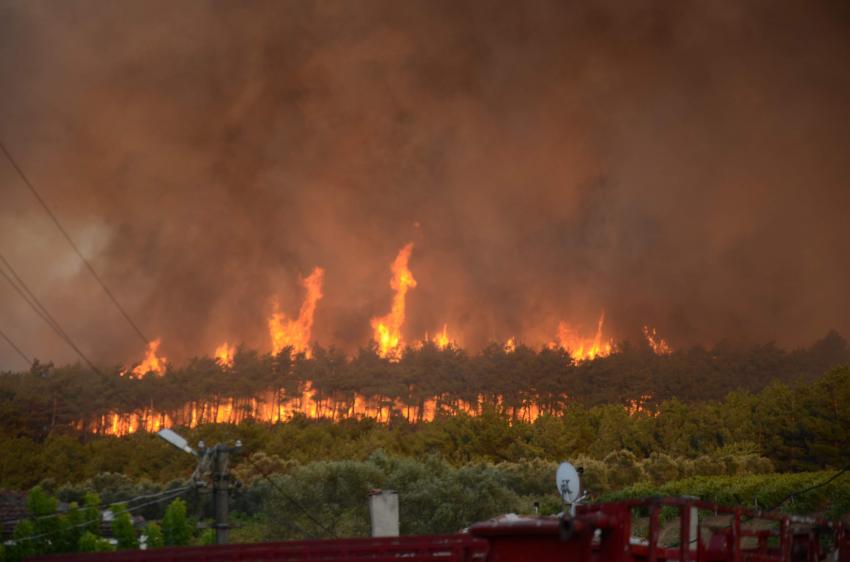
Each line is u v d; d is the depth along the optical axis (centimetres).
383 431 15012
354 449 13638
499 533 1243
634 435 12756
